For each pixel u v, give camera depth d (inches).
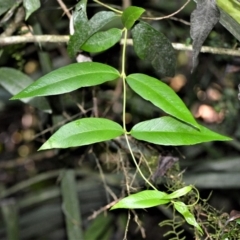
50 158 53.1
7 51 34.1
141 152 28.7
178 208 21.6
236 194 43.9
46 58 34.3
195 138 22.3
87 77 22.9
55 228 47.9
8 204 43.8
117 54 35.4
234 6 23.8
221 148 43.2
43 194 46.1
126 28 24.4
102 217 42.7
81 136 22.1
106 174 40.3
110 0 35.0
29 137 57.8
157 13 36.4
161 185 29.9
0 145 61.2
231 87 39.5
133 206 21.0
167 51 25.3
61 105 33.4
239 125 40.1
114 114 38.3
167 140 22.3
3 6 28.5
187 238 38.3
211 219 25.0
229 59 33.9
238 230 23.9
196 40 22.8
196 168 39.1
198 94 41.3
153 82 22.8
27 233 47.3
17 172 62.0
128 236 49.3
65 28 39.8
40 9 29.7
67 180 38.7
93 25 24.5
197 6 22.8
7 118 59.4
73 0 32.2
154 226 49.1
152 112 35.8
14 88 31.8
